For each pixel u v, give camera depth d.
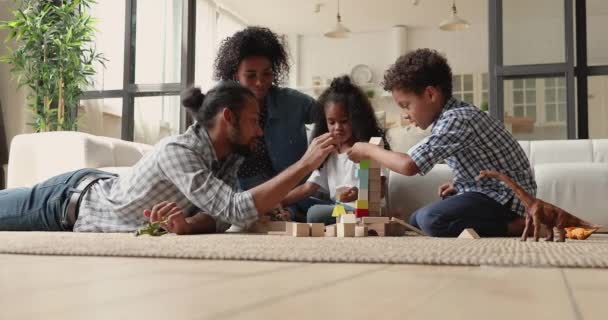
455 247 1.02
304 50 9.36
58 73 3.95
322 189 2.25
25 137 2.92
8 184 2.95
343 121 2.18
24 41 4.36
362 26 8.87
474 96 8.65
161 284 0.50
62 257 0.87
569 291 0.46
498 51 3.66
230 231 1.94
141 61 4.29
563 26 3.59
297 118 2.37
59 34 3.97
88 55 4.50
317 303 0.38
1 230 2.00
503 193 1.94
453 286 0.49
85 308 0.35
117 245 1.03
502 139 1.98
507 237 1.81
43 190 1.99
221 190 1.73
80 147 2.75
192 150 1.80
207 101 1.85
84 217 1.89
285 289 0.46
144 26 4.30
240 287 0.48
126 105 4.26
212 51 7.38
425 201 2.54
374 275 0.59
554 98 3.60
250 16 8.35
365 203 1.74
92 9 4.46
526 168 2.02
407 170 1.78
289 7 7.95
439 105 2.04
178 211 1.65
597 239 1.62
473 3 7.70
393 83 2.07
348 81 2.27
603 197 2.41
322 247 0.98
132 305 0.37
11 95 4.46
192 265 0.73
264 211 1.72
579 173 2.45
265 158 2.34
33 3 4.10
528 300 0.41
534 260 0.73
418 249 0.94
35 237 1.35
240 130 1.83
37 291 0.45
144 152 3.04
